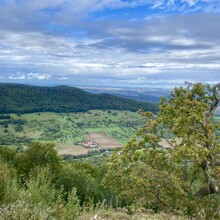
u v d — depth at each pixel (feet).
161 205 43.24
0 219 19.44
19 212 20.12
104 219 36.99
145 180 42.32
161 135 47.75
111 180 48.70
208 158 39.83
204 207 40.34
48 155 154.51
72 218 27.32
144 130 49.14
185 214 41.65
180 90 51.96
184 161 43.09
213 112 50.44
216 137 43.24
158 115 51.03
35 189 29.60
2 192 25.26
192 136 41.34
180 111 47.29
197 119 40.81
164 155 45.75
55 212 25.93
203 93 51.98
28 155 152.97
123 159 47.98
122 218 39.58
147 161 46.55
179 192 40.86
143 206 45.09
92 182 134.72
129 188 46.32
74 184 131.64
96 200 119.14
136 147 48.19
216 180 40.32
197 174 47.47
